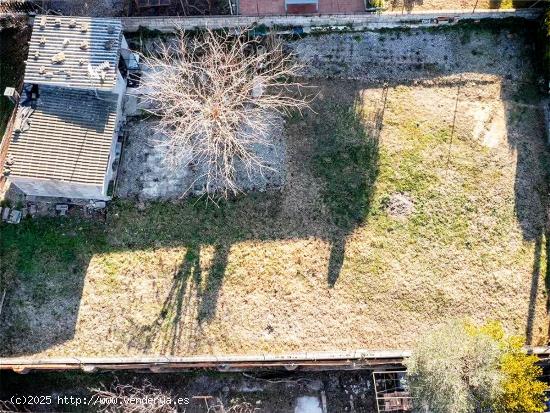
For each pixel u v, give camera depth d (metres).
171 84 29.67
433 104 33.03
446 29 33.41
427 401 27.41
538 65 33.31
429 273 30.92
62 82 29.59
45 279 30.88
